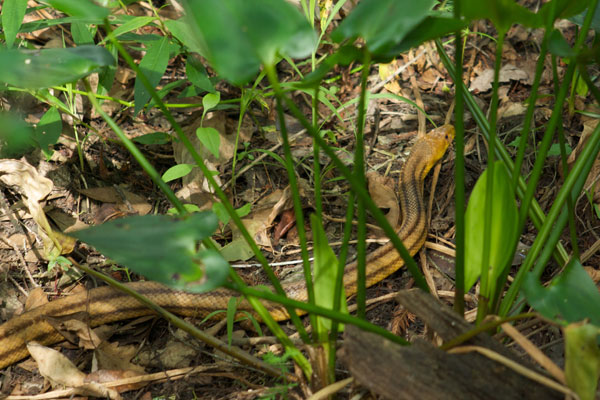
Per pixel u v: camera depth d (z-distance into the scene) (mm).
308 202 6621
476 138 7449
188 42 5684
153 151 7367
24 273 5898
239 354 4527
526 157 7008
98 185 6852
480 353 3500
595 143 3977
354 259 6109
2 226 6250
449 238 6449
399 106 8273
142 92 5887
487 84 8352
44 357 4863
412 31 3383
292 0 7863
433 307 3666
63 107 6375
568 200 4344
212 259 3033
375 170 7359
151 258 2926
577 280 3742
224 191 6852
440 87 8562
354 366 3365
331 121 7984
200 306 5547
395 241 3611
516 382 3393
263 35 2725
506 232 3785
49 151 6562
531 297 3691
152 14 8406
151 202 6809
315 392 4023
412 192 6629
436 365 3387
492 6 3180
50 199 6582
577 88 7504
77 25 6406
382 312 5586
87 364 5148
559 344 4781
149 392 4824
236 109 7918
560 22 9211
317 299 3910
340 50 3400
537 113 7582
